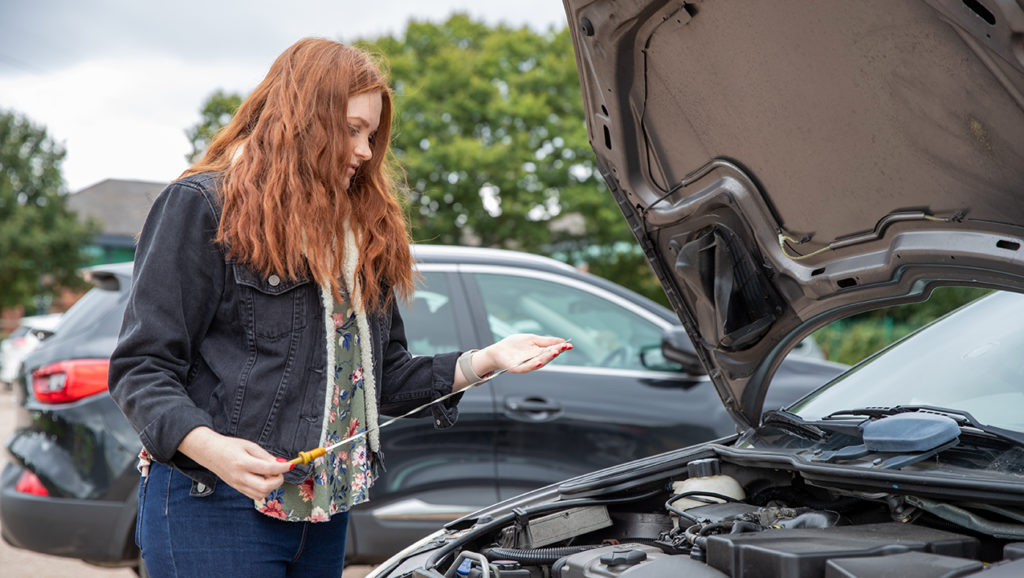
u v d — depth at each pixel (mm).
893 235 1889
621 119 2061
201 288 1767
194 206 1775
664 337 3711
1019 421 1928
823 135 1819
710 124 1975
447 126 18234
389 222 1979
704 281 2168
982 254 1709
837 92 1722
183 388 1742
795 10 1638
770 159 1952
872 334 14977
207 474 1726
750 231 2088
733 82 1853
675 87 1949
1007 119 1506
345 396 1884
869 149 1775
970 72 1492
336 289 1852
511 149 17688
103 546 3703
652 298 18219
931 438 1793
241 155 1829
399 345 2168
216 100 20391
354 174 1982
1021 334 2160
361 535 3797
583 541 2207
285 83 1829
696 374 4219
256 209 1760
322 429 1802
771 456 2102
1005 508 1686
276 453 1762
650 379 4203
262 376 1770
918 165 1725
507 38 19141
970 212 1718
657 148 2107
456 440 3926
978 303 2383
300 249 1787
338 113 1809
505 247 18375
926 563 1428
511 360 2043
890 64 1602
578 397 4078
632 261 18000
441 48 19500
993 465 1763
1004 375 2074
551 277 4402
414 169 17141
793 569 1469
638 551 1762
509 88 18750
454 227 17906
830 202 1937
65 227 27547
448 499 3865
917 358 2301
